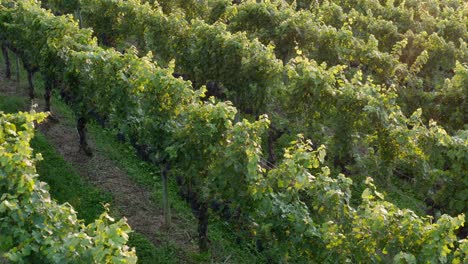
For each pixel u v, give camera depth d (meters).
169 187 10.94
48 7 19.28
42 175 10.32
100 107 10.02
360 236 6.66
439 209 9.54
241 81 11.93
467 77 11.55
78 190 10.28
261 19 14.70
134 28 15.13
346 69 14.31
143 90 8.98
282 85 11.21
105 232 5.30
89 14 16.38
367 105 9.79
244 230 8.50
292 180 7.49
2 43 14.00
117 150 12.00
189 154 8.07
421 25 17.11
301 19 13.71
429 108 12.45
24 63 12.88
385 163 10.22
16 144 6.53
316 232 7.02
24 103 13.07
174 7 17.27
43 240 5.63
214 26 12.71
